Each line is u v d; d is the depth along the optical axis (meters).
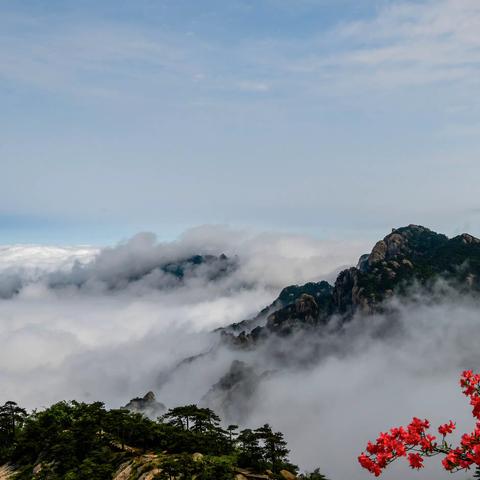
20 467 90.25
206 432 96.38
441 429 13.83
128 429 92.94
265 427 86.44
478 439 13.48
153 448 88.12
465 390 14.37
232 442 92.88
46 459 85.88
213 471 69.56
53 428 96.12
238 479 73.31
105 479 74.44
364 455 14.10
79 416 100.88
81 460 83.31
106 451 83.00
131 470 75.75
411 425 14.11
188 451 83.56
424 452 13.82
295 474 84.94
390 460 13.69
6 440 103.69
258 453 83.25
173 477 71.12
